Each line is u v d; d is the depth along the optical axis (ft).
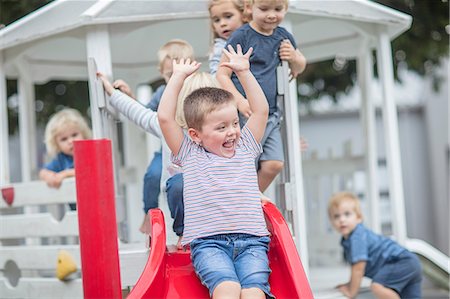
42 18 17.49
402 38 31.19
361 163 24.08
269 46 14.47
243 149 12.20
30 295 17.69
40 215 17.69
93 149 10.68
